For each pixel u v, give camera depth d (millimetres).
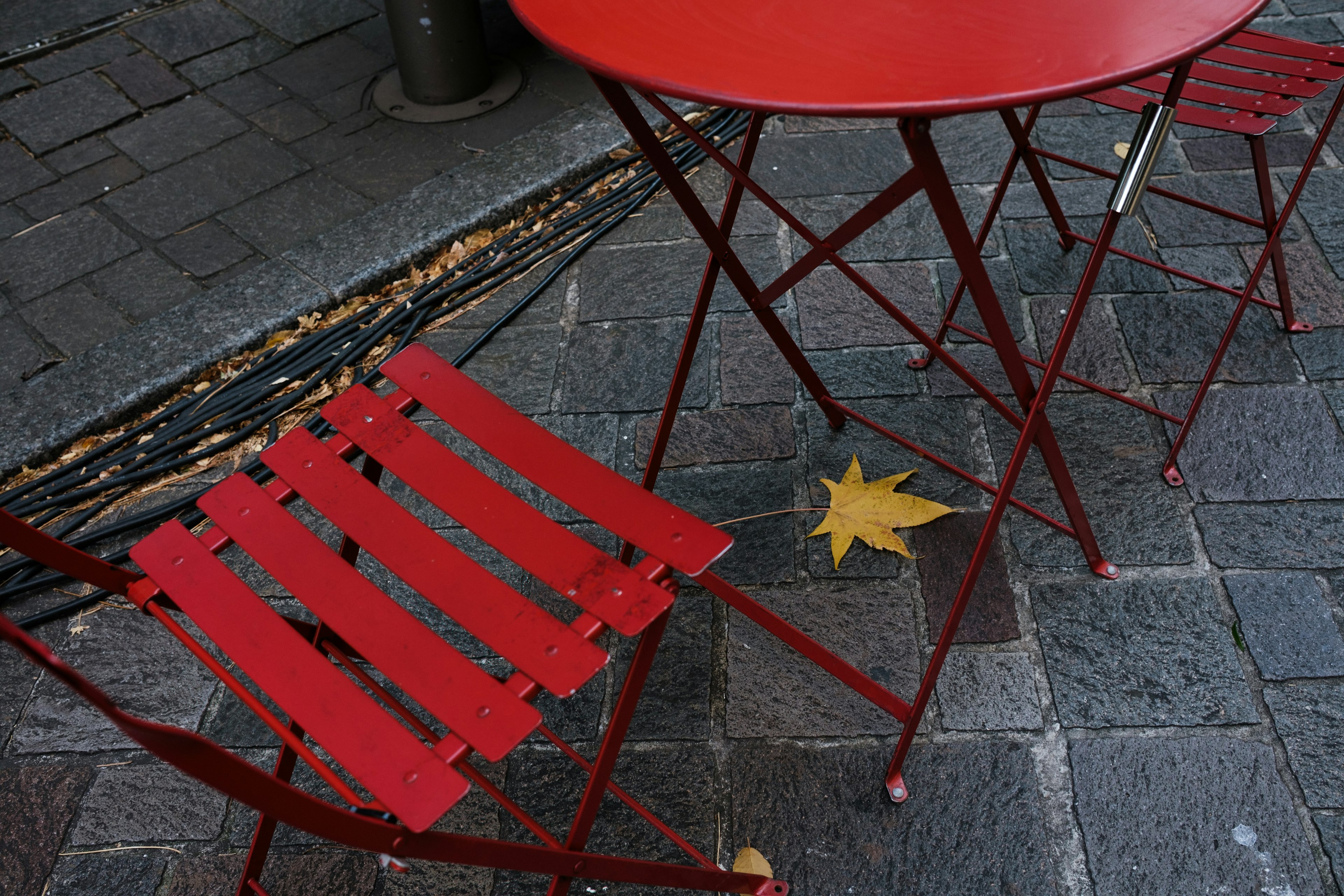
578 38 1212
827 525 1855
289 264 2592
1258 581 1705
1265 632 1637
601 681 1719
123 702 1783
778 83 1075
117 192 2943
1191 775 1485
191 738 777
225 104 3260
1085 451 1956
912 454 2004
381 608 1176
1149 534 1799
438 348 2402
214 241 2750
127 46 3566
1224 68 2064
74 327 2529
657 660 1728
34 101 3340
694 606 1800
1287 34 2980
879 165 2740
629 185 2760
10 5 3803
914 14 1194
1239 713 1546
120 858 1576
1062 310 2256
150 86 3371
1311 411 1957
